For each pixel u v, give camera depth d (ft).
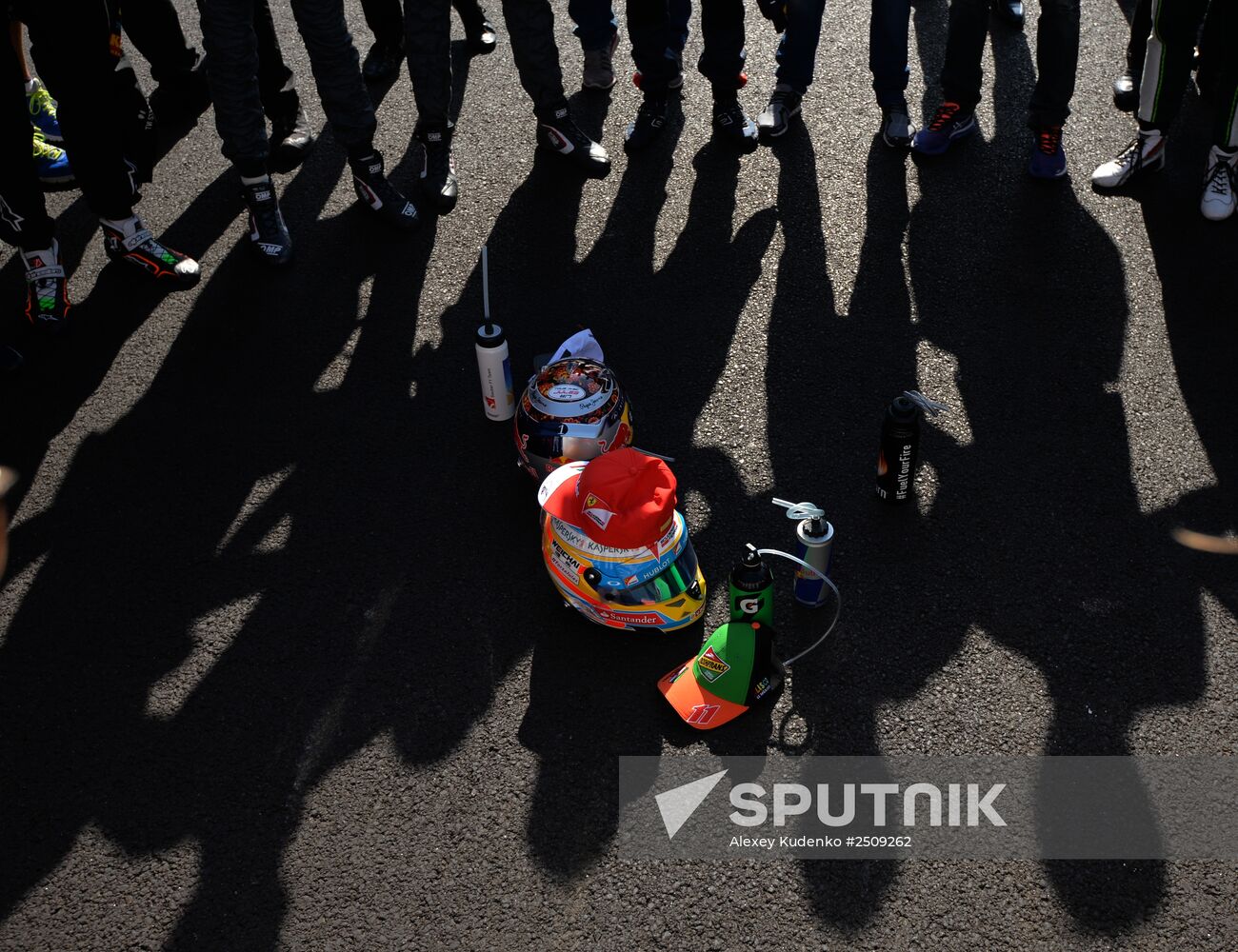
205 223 15.87
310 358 13.71
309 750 9.81
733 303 14.07
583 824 9.18
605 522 9.59
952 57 15.28
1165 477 11.66
